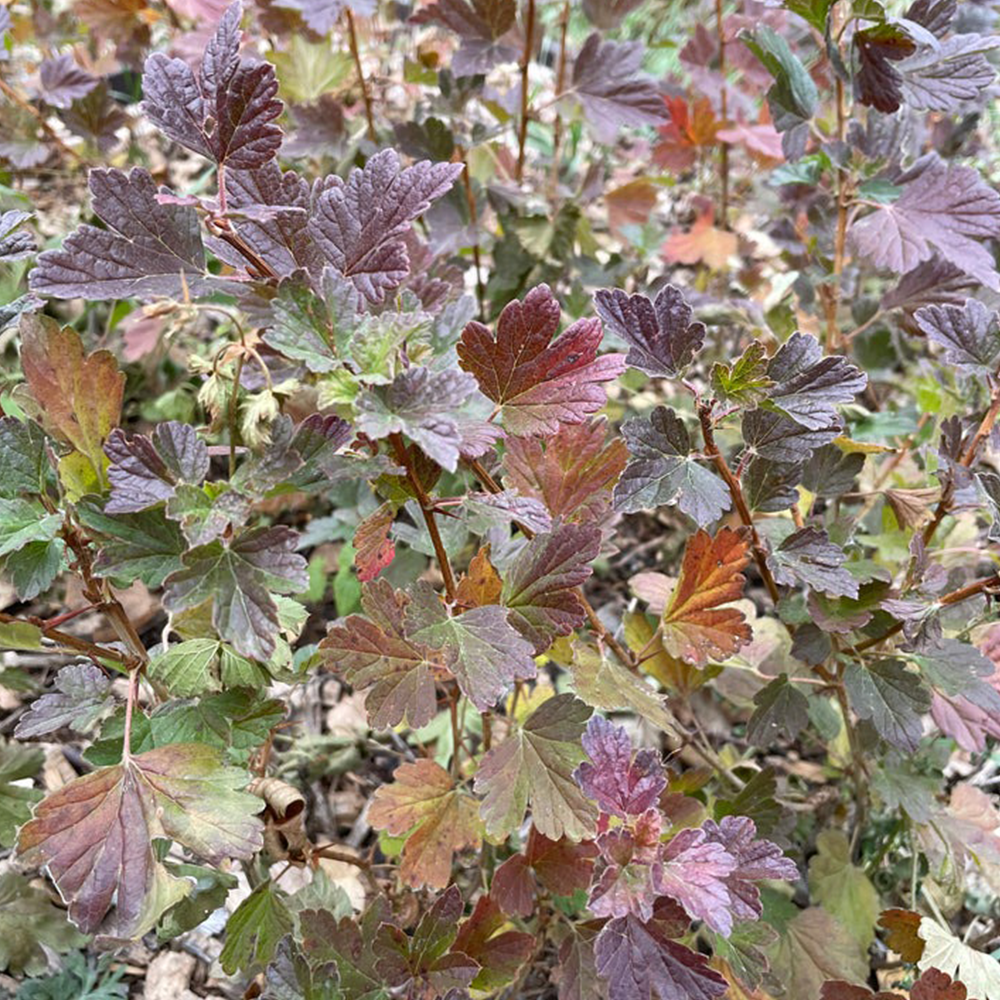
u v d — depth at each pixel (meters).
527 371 0.25
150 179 0.25
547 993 0.37
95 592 0.27
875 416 0.46
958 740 0.33
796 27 0.64
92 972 0.35
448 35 0.62
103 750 0.27
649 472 0.27
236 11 0.23
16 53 0.72
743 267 0.68
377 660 0.26
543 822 0.27
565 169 0.71
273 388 0.29
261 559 0.23
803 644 0.33
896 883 0.41
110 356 0.26
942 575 0.31
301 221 0.26
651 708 0.29
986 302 0.45
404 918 0.36
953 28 0.51
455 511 0.26
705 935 0.36
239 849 0.25
